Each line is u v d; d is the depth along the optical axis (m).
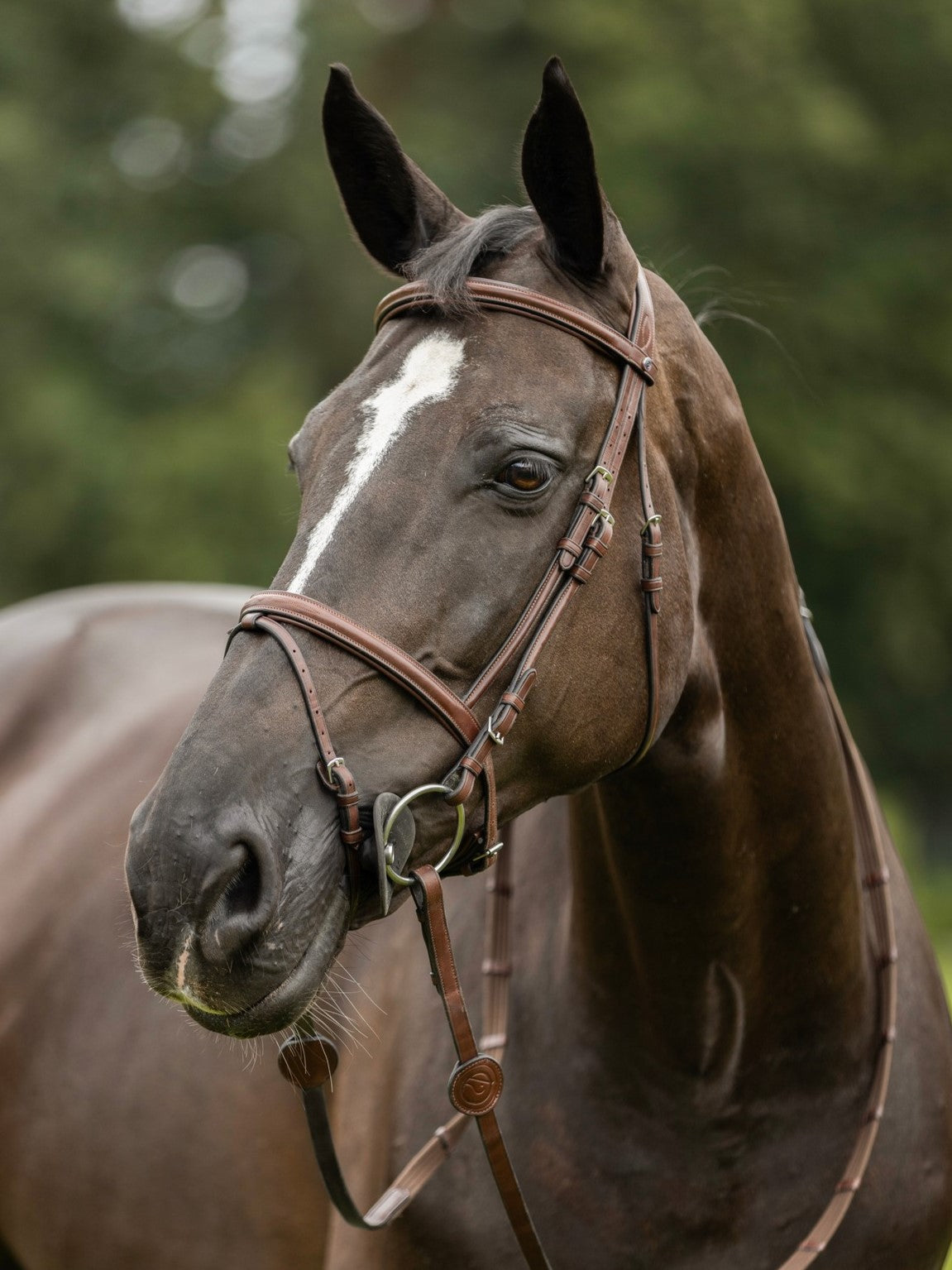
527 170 3.46
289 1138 4.50
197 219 32.25
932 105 32.94
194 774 2.99
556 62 3.33
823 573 33.22
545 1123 3.91
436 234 3.86
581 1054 3.93
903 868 4.68
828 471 29.70
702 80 30.12
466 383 3.29
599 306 3.50
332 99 3.84
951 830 37.72
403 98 34.25
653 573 3.43
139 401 30.28
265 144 32.34
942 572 32.12
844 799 4.00
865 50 32.78
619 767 3.50
